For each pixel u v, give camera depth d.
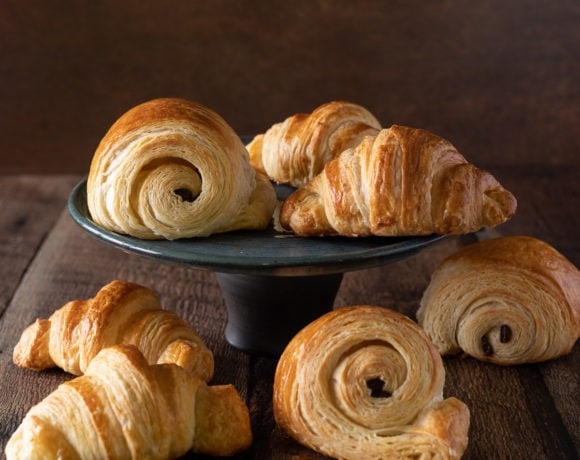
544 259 0.75
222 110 1.26
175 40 1.22
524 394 0.72
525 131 1.26
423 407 0.64
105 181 0.70
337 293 0.83
